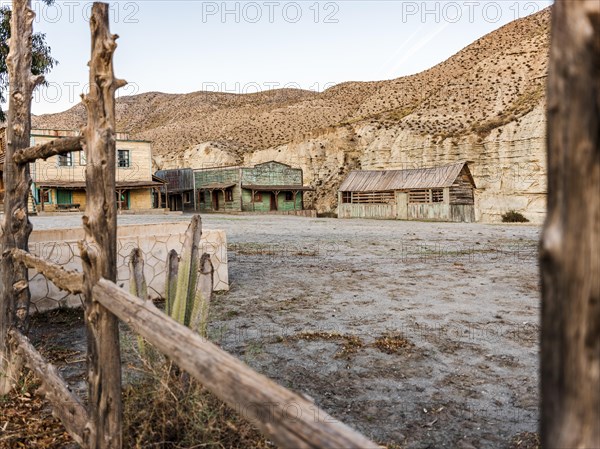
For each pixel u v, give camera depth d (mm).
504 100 53625
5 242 3910
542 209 41219
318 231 20641
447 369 4102
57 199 34656
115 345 2465
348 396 3551
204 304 3559
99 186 2480
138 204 39094
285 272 9273
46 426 3104
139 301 2184
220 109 122625
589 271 811
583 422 829
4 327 3857
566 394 854
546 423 903
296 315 5930
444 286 7945
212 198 48969
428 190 37250
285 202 48688
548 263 877
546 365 900
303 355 4449
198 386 2727
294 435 1292
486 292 7441
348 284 8070
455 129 52031
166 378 2848
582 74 790
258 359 4320
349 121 65375
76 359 4301
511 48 62750
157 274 6789
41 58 15305
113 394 2438
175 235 6980
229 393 1520
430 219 36938
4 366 3760
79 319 5641
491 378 3896
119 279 6410
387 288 7742
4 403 3418
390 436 2949
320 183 59656
